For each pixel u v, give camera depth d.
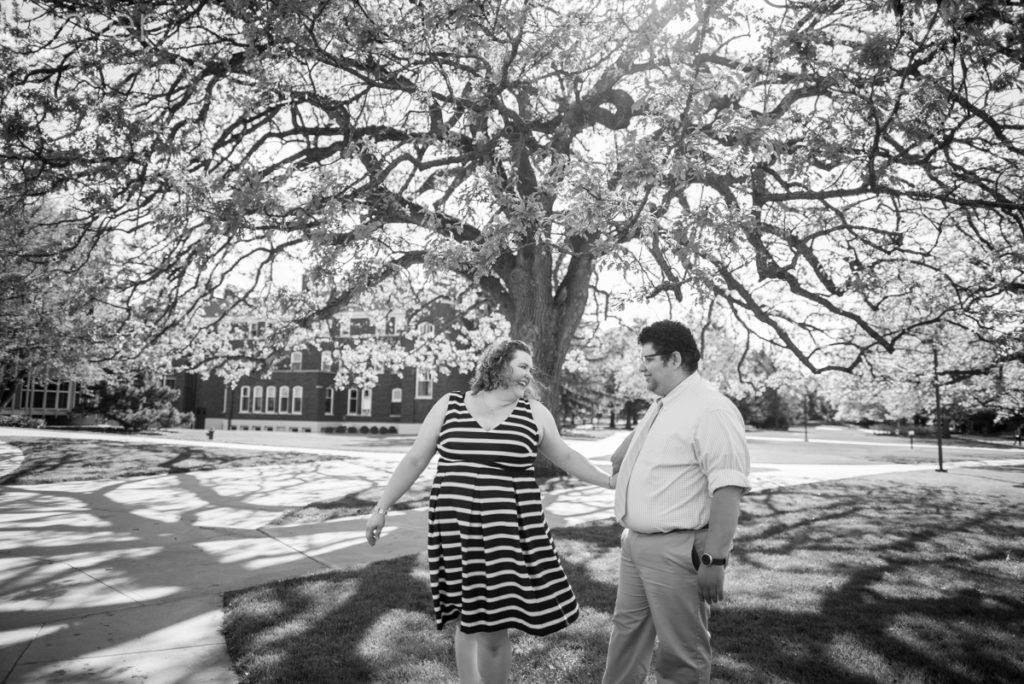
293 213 9.23
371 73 10.52
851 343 12.25
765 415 74.62
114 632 4.39
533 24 9.59
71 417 43.97
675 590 2.80
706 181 10.55
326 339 17.31
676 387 3.01
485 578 3.04
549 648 4.09
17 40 9.22
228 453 20.80
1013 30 5.91
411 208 12.88
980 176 10.29
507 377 3.23
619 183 7.03
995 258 10.20
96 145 9.38
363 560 6.66
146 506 10.12
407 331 18.36
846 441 44.34
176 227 8.95
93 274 11.38
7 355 14.93
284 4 8.09
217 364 14.95
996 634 4.47
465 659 3.20
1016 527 9.52
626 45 9.26
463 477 3.12
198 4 8.98
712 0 6.97
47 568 6.12
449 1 8.51
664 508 2.83
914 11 5.99
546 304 13.11
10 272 10.78
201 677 3.64
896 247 11.12
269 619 4.53
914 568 6.55
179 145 9.12
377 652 3.94
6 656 3.93
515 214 7.57
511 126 11.05
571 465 3.41
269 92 10.19
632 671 3.05
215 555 6.84
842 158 9.11
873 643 4.26
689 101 6.84
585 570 6.11
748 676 3.70
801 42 7.86
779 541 8.11
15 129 8.68
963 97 8.42
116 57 8.73
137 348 12.85
